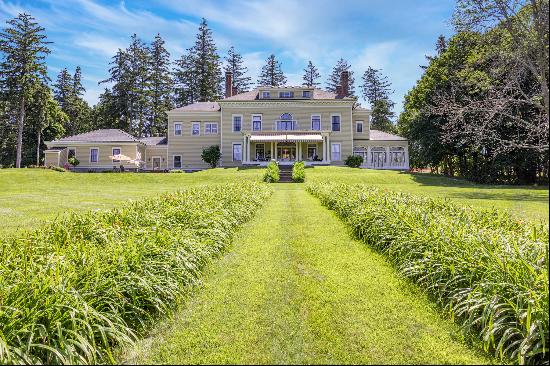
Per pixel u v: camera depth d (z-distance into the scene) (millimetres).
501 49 15320
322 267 5512
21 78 37375
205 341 3420
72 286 3447
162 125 59344
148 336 3535
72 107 59344
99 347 3135
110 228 5441
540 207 11938
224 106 36969
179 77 61281
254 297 4398
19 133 38500
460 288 4020
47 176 26172
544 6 6602
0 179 24172
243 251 6395
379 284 4812
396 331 3600
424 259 4637
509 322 3268
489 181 27984
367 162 38562
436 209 7719
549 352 2949
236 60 68062
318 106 36656
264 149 37875
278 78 70000
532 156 24984
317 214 10375
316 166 33250
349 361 3094
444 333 3561
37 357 2824
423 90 32719
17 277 3678
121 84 55344
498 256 3992
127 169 36500
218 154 36188
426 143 31406
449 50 30219
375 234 6559
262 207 11836
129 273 3914
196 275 5051
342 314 3949
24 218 9703
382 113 65562
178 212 6703
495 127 24297
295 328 3646
